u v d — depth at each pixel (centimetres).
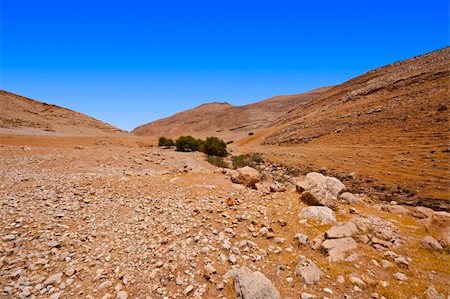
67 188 1059
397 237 750
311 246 685
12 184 1084
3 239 657
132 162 1980
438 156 1850
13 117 5422
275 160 2664
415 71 4734
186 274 573
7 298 494
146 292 522
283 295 520
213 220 812
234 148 4703
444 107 2706
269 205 928
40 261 594
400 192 1461
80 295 512
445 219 789
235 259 621
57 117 6700
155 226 776
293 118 7831
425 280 580
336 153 2589
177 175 1370
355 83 7644
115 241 690
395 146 2380
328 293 528
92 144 3541
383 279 577
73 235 704
